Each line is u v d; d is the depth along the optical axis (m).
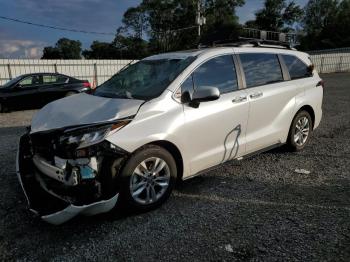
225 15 55.94
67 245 3.13
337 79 23.84
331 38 59.41
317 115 6.06
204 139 4.08
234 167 5.12
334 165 5.17
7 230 3.39
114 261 2.89
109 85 4.64
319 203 3.88
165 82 3.96
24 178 3.77
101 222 3.52
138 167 3.53
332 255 2.90
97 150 3.24
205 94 3.76
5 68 20.03
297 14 58.81
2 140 7.10
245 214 3.65
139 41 59.75
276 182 4.54
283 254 2.93
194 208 3.81
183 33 55.72
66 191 3.28
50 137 3.40
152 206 3.71
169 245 3.10
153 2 57.44
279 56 5.39
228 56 4.57
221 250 3.01
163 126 3.65
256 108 4.71
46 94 12.16
